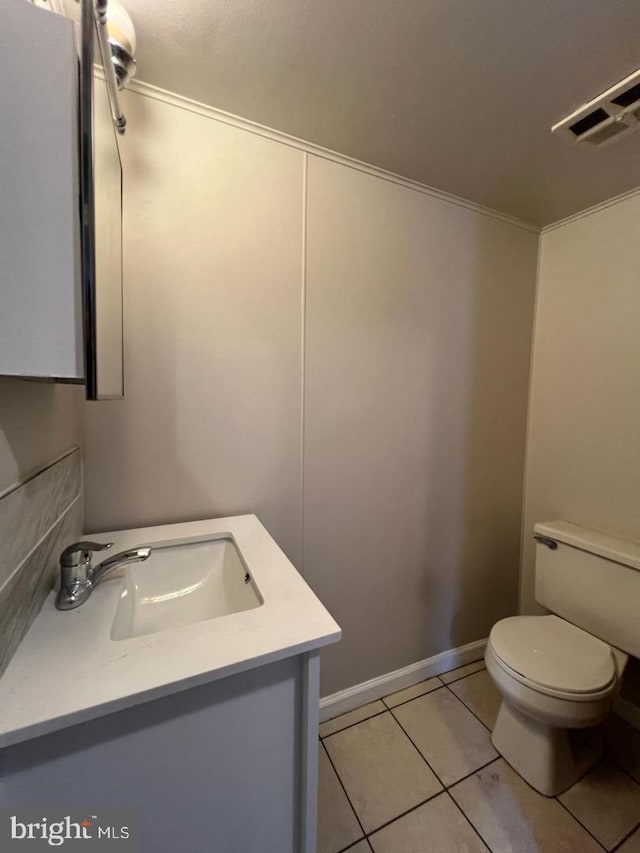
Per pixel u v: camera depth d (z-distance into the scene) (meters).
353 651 1.49
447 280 1.56
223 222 1.14
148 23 0.80
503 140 1.19
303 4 0.76
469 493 1.71
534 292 1.81
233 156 1.13
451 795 1.16
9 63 0.45
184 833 0.60
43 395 0.71
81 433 1.01
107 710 0.49
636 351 1.46
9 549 0.56
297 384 1.29
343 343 1.36
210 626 0.66
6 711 0.47
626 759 1.29
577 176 1.37
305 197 1.24
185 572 1.03
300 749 0.69
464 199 1.54
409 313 1.48
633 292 1.46
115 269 0.78
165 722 0.57
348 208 1.32
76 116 0.49
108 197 0.69
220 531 1.08
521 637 1.34
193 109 1.06
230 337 1.18
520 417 1.84
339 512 1.41
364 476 1.45
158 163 1.04
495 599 1.84
